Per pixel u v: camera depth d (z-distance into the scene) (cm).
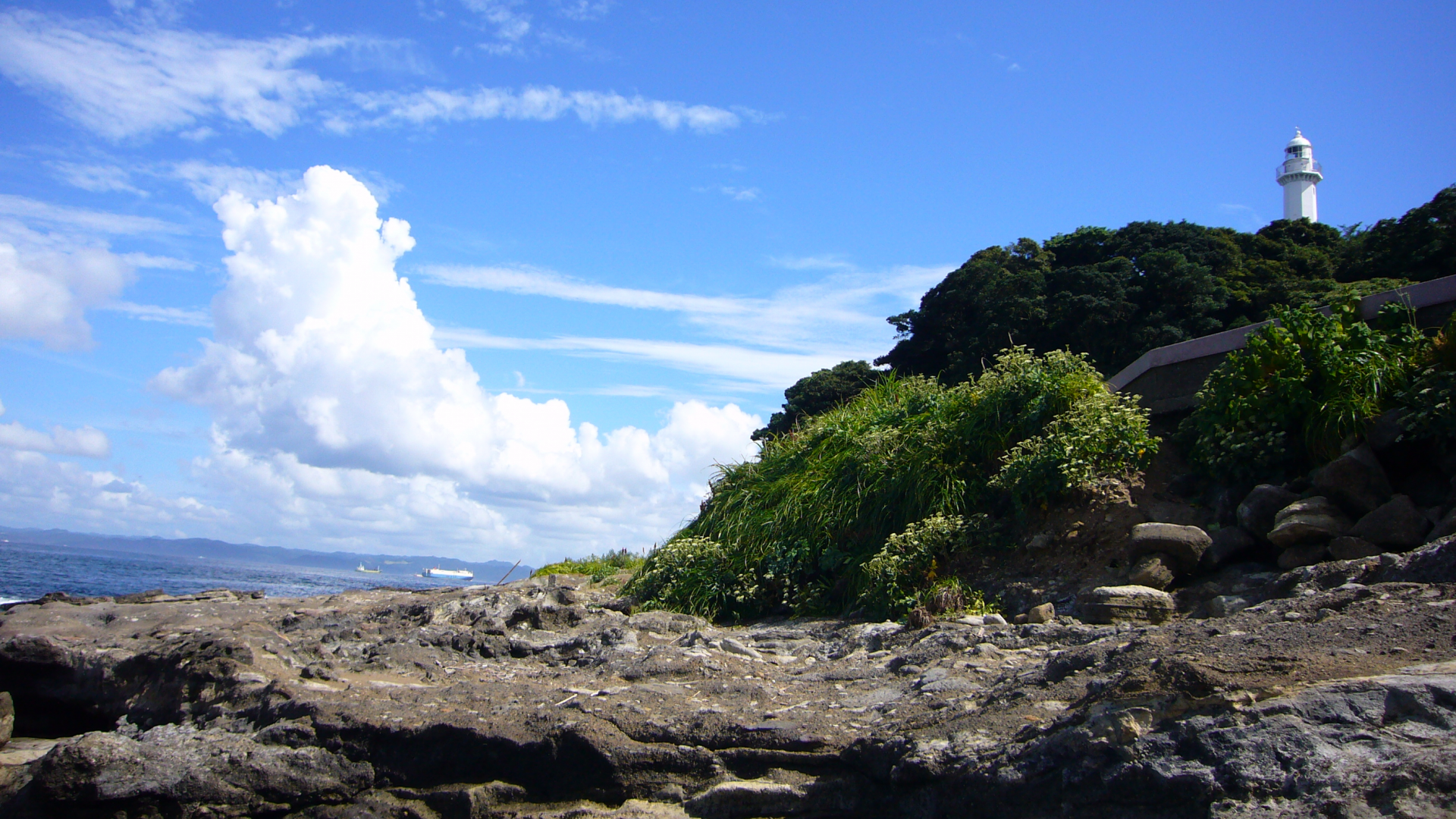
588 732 494
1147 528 694
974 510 858
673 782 477
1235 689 354
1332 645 387
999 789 381
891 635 690
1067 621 646
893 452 948
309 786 527
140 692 725
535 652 744
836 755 453
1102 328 2869
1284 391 714
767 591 920
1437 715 307
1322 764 305
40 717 794
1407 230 2941
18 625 867
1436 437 630
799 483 1005
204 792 520
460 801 498
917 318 3375
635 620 807
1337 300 800
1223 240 3148
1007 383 909
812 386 3475
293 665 677
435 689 620
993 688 485
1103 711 370
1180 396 882
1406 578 485
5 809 531
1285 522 632
